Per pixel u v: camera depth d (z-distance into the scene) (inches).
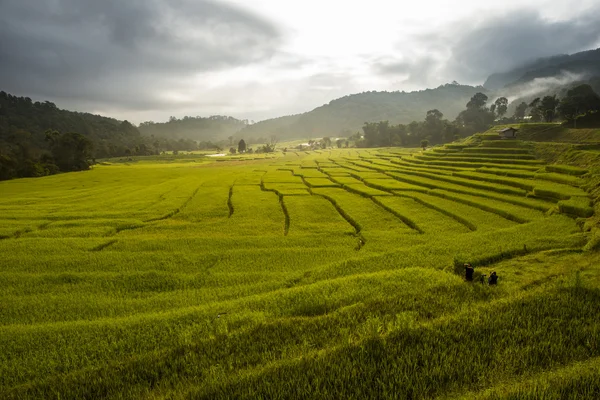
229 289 800.3
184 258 1007.6
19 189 2608.3
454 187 2006.6
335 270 888.3
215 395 392.8
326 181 2662.4
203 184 2682.1
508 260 879.7
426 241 1135.0
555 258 858.8
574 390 354.6
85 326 603.8
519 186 1838.1
